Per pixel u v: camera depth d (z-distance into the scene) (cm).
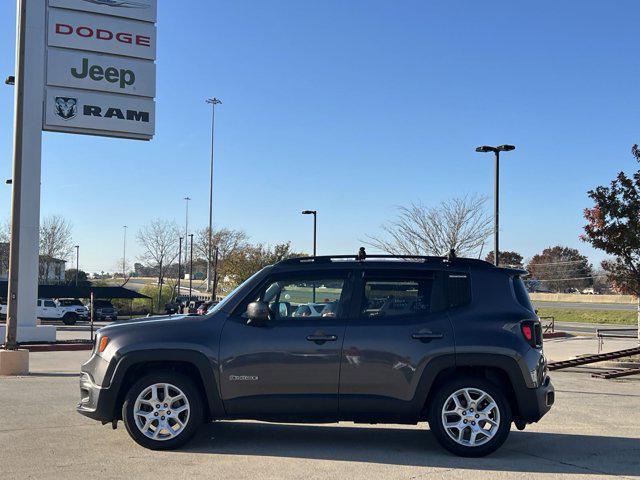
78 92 2127
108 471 586
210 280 6625
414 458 645
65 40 2108
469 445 647
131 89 2186
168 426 662
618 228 1598
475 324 660
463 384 651
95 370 670
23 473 580
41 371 1455
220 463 616
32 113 2067
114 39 2169
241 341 660
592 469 612
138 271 11444
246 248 5438
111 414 662
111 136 2184
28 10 2069
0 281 4819
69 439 715
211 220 6272
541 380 663
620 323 4278
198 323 673
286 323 667
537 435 774
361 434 758
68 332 3394
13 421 822
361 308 673
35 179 2086
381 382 652
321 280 687
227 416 662
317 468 602
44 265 7338
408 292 680
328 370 654
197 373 681
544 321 4184
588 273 10419
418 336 654
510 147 2386
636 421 873
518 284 696
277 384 655
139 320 707
